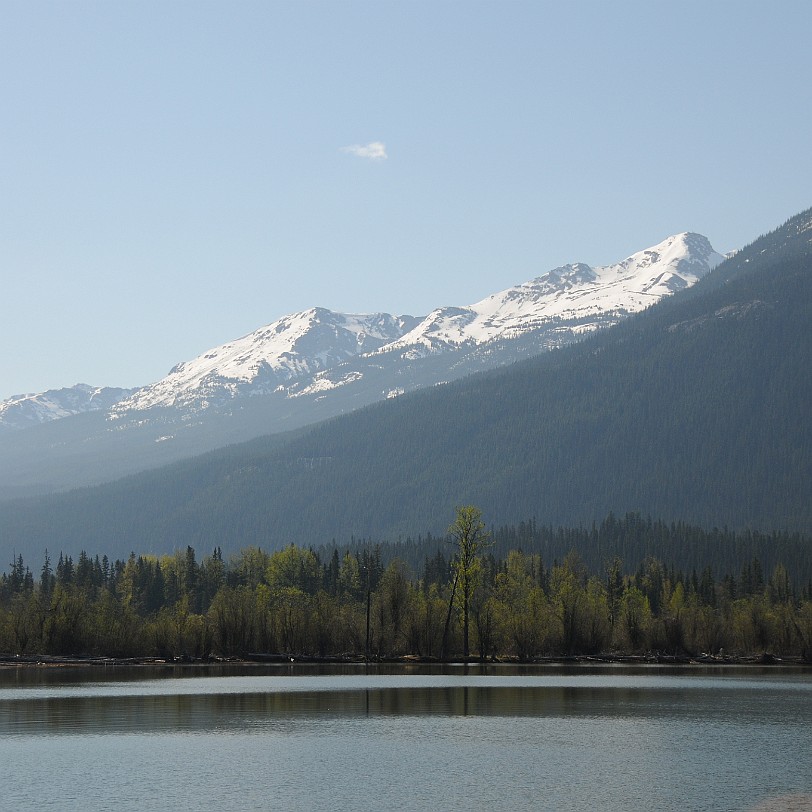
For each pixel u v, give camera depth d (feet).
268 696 424.46
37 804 230.89
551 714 366.63
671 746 298.76
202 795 238.68
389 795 238.27
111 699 410.52
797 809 224.74
